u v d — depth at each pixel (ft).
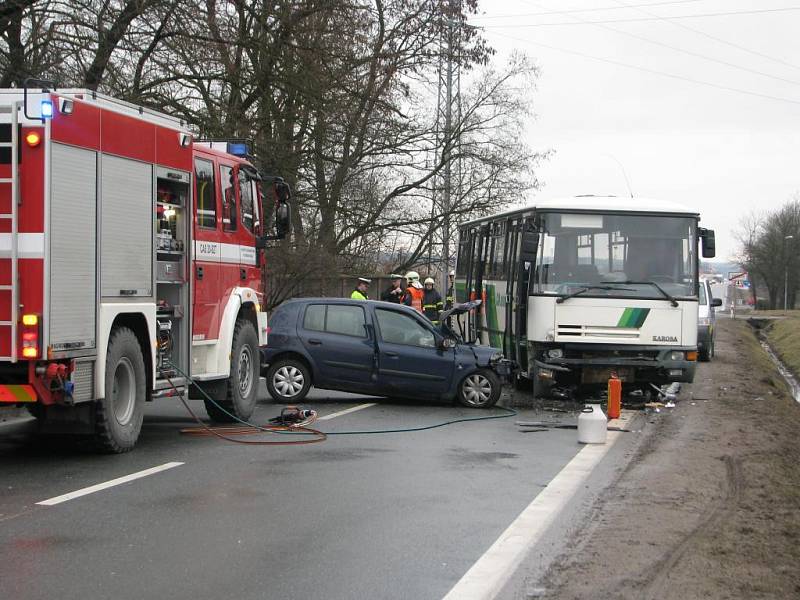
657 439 40.91
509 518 26.02
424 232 115.85
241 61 80.23
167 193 37.93
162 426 43.50
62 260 30.91
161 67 74.49
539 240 53.31
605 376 52.65
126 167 34.35
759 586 19.77
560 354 52.75
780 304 367.66
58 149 30.66
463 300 82.84
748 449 38.32
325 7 80.02
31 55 64.85
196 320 39.96
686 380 52.90
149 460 34.30
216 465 33.45
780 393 69.67
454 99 117.80
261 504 27.45
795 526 25.30
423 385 51.21
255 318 46.55
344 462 34.40
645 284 52.90
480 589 19.67
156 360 37.09
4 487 29.40
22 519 25.31
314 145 91.04
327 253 97.66
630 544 23.09
